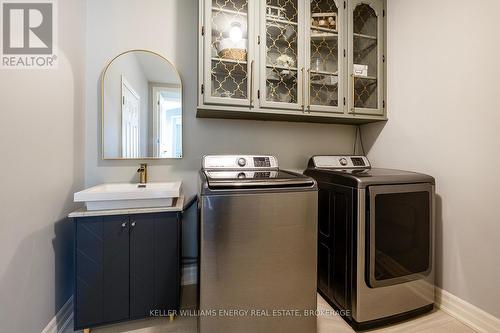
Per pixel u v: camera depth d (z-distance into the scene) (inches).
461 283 56.1
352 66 71.0
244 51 62.8
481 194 52.1
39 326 45.2
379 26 73.5
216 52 61.5
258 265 46.8
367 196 52.2
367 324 53.4
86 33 63.7
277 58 66.0
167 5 68.7
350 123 85.2
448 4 57.7
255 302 46.9
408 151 69.0
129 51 66.2
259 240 46.6
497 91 49.1
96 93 64.9
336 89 70.6
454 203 57.4
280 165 80.7
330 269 62.0
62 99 53.0
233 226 45.3
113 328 54.1
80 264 49.1
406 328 54.2
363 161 77.2
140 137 67.7
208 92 59.4
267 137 79.0
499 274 49.3
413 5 66.4
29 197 42.7
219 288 45.3
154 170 69.5
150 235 52.7
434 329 53.7
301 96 66.8
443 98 59.3
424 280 57.8
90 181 65.1
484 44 51.0
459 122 55.9
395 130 73.1
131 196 51.2
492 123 50.0
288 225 48.1
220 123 74.4
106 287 50.6
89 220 49.3
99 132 65.5
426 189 56.9
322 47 70.3
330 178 61.8
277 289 48.0
